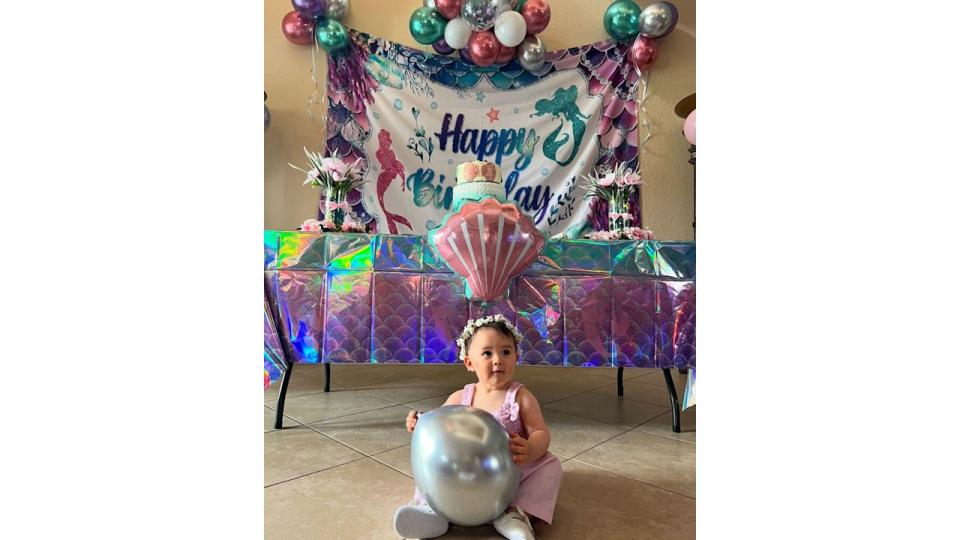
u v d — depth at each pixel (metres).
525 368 2.88
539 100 3.14
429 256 1.63
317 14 2.85
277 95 2.93
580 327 1.62
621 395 2.19
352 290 1.61
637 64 3.13
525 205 3.12
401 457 1.41
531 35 3.01
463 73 3.09
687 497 1.16
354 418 1.80
